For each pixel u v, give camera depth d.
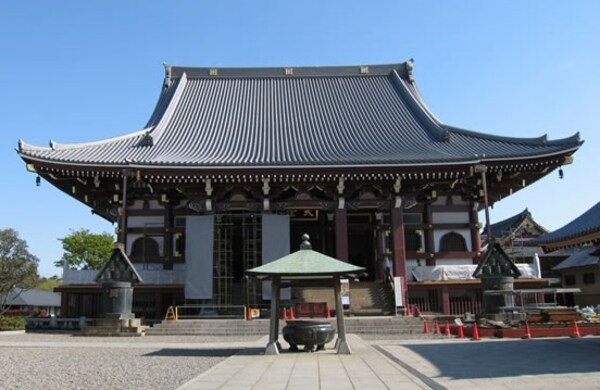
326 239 40.88
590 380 11.38
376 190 35.03
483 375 12.31
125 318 26.83
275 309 17.50
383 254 35.47
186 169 32.16
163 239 35.06
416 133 39.69
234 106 45.09
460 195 36.28
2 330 30.03
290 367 13.80
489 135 37.31
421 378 11.96
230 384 11.25
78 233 70.75
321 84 49.16
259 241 34.44
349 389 10.64
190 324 27.58
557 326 23.86
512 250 50.22
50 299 73.31
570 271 53.47
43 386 11.58
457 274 33.34
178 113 43.47
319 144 37.50
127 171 31.78
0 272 52.12
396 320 27.69
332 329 17.89
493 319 26.27
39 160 31.02
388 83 49.31
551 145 33.31
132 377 12.83
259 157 34.34
